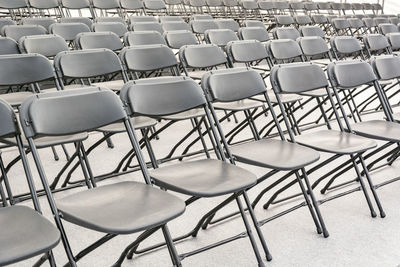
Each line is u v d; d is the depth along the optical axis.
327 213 2.49
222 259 2.03
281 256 2.05
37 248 1.24
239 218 2.44
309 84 2.71
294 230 2.30
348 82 2.88
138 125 2.60
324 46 4.25
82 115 1.82
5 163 3.24
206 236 2.25
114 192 1.71
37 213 1.50
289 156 2.12
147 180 1.85
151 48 3.15
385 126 2.76
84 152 2.62
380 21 7.34
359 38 7.16
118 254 2.07
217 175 1.88
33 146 1.66
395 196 2.71
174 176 1.86
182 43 4.20
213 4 7.77
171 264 1.99
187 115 2.83
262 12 9.19
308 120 4.67
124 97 1.99
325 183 2.93
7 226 1.39
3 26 4.17
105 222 1.42
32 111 1.68
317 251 2.10
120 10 7.11
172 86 2.13
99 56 2.87
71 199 1.64
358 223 2.37
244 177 1.87
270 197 2.71
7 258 1.18
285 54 3.84
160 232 2.28
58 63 2.71
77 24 4.34
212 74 2.35
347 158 3.41
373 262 2.00
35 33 4.07
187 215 2.47
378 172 3.11
